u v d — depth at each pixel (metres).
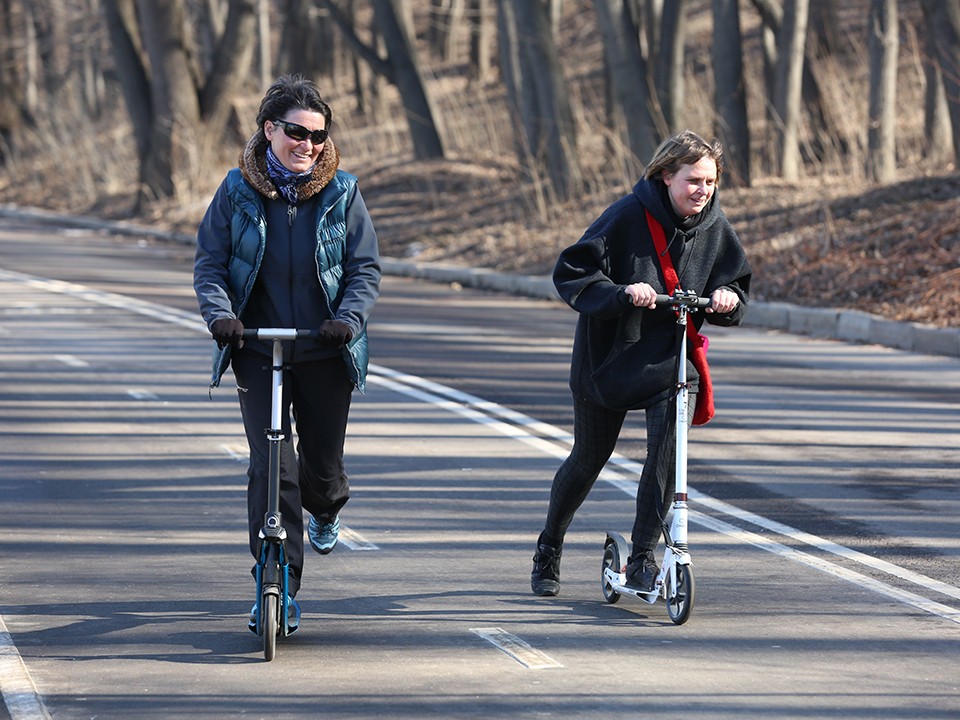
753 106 111.12
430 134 113.81
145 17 119.31
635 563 21.56
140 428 37.44
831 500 29.25
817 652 19.59
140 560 25.03
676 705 17.36
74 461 33.50
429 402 41.25
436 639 20.25
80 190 137.50
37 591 22.95
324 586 23.28
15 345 51.88
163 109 120.12
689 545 25.81
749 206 76.50
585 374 21.22
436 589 23.11
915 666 18.98
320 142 19.39
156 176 121.12
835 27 100.56
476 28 167.38
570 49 174.25
